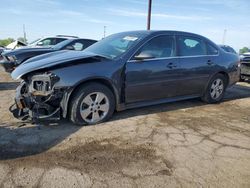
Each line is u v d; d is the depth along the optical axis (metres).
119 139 3.86
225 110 5.70
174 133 4.20
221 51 6.20
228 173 3.10
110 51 4.79
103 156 3.34
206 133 4.27
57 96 3.97
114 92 4.48
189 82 5.48
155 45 4.92
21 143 3.58
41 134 3.90
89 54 4.46
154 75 4.83
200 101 6.33
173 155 3.46
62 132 4.00
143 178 2.91
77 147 3.54
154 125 4.50
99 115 4.45
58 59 4.18
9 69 7.53
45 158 3.22
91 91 4.21
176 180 2.90
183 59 5.29
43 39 11.27
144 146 3.67
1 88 6.96
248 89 8.32
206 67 5.72
